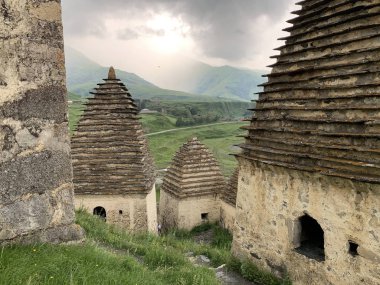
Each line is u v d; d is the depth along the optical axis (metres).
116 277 6.50
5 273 5.18
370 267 8.43
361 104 8.93
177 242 18.59
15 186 6.30
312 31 10.60
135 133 20.34
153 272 8.96
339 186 9.04
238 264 12.34
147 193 19.69
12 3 6.16
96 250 7.46
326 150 9.51
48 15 6.58
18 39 6.24
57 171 6.81
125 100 20.73
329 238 9.38
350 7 9.71
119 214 19.73
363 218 8.53
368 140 8.61
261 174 11.54
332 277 9.35
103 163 19.84
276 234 11.03
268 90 11.69
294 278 10.45
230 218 26.31
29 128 6.42
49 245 6.60
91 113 20.36
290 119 10.66
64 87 6.85
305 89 10.41
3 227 6.20
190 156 28.31
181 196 27.14
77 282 5.73
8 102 6.18
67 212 7.00
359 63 9.10
